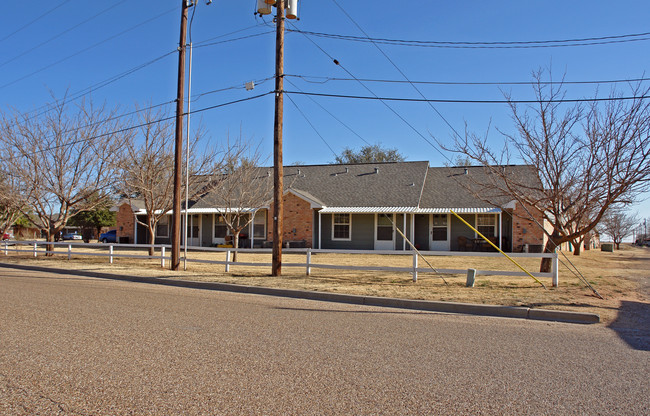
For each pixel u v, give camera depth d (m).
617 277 15.66
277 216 15.73
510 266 19.23
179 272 17.16
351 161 58.47
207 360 6.11
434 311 10.41
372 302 11.30
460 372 5.77
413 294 11.77
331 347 6.88
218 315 9.24
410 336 7.73
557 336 7.89
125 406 4.58
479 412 4.54
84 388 5.04
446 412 4.52
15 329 7.69
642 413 4.57
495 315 10.07
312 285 13.44
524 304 10.38
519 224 24.89
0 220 28.95
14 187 22.98
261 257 24.42
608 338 7.78
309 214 27.83
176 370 5.68
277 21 15.27
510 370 5.88
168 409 4.52
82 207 24.61
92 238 52.59
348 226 28.39
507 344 7.27
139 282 15.40
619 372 5.86
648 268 20.12
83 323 8.22
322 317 9.32
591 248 50.09
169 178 21.70
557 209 13.59
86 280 15.48
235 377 5.45
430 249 27.41
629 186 12.70
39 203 23.02
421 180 29.25
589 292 12.13
